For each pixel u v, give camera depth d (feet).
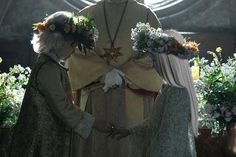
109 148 11.01
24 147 8.80
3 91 11.46
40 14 18.01
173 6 18.13
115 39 11.38
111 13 11.60
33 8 18.02
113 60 11.24
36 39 9.12
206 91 10.75
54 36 8.99
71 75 11.27
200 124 10.84
